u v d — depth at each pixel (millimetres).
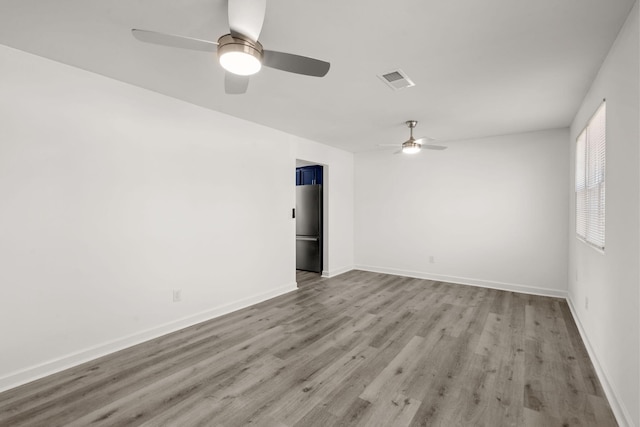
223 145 3645
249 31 1583
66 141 2441
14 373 2207
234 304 3799
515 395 2094
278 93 2980
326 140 5059
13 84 2189
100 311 2652
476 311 3764
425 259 5445
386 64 2355
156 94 3010
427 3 1647
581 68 2404
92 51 2229
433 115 3654
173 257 3178
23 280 2250
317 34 1949
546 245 4414
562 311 3744
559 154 4297
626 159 1812
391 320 3473
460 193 5070
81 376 2336
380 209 5934
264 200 4211
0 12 1759
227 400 2051
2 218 2156
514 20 1794
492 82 2680
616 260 1995
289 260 4672
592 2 1631
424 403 2014
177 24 1887
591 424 1816
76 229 2506
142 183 2920
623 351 1846
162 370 2426
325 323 3393
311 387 2195
